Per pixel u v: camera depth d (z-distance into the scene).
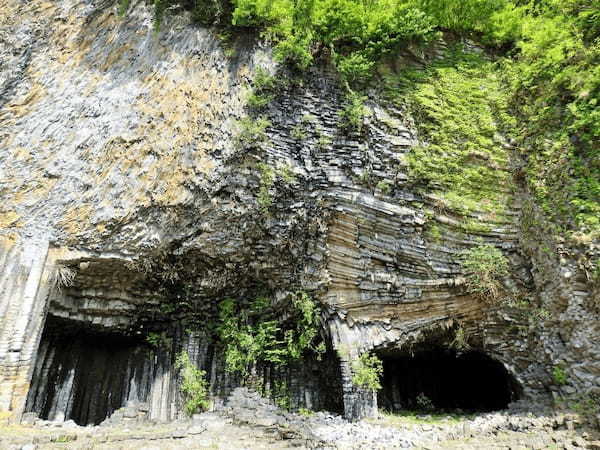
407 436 9.04
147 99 12.03
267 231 11.29
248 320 12.44
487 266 10.54
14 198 11.16
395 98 11.84
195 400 11.41
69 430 9.05
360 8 11.97
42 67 13.18
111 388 12.38
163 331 12.72
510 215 11.05
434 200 11.12
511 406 10.09
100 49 13.13
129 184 11.13
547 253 9.87
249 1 11.71
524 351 10.30
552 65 11.08
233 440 8.67
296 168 11.20
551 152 10.40
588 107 9.87
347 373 10.70
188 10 12.93
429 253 11.05
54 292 10.70
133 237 10.93
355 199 11.07
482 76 12.52
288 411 11.59
